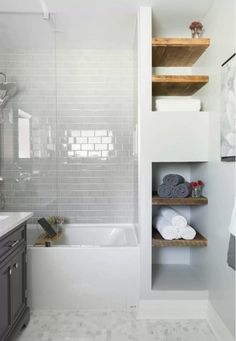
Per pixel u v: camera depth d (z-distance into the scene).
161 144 2.22
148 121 2.21
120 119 3.05
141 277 2.25
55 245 2.42
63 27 2.51
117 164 3.06
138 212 2.37
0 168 3.00
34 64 2.99
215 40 2.06
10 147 3.00
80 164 3.06
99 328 2.07
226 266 1.87
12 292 1.80
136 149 2.53
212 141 2.13
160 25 2.40
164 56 2.45
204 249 2.36
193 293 2.24
